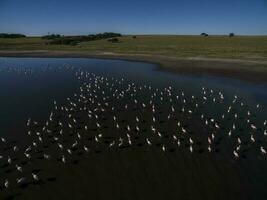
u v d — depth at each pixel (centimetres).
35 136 3372
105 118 3900
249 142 3169
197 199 2278
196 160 2805
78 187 2448
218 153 2936
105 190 2400
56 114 4059
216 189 2388
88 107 4366
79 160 2848
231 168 2666
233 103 4472
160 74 6906
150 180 2508
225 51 10250
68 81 6275
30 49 13175
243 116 3925
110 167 2716
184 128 3544
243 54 9281
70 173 2642
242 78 6084
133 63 8825
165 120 3819
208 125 3634
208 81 5984
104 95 5059
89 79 6469
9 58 10806
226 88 5372
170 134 3381
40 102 4625
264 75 6250
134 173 2616
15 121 3806
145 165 2734
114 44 14462
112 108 4216
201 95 4972
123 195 2336
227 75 6419
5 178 2591
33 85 5878
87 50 12350
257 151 2966
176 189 2392
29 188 2452
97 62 9300
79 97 4928
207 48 11538
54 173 2645
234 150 2986
